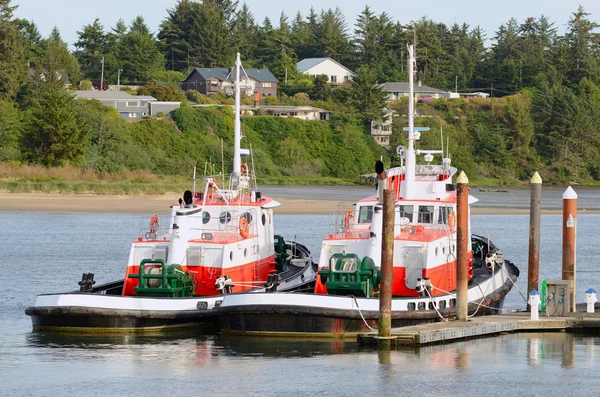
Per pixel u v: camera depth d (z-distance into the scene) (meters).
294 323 64.56
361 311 64.69
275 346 63.41
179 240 70.19
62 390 53.22
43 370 57.69
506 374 57.47
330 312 63.94
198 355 61.16
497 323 67.94
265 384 54.47
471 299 71.75
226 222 74.62
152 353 61.72
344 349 62.62
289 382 54.97
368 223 73.75
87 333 66.81
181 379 55.56
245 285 71.81
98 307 65.81
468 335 65.94
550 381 55.97
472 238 86.56
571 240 73.25
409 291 69.12
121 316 66.19
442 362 60.06
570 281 73.19
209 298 67.69
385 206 61.84
